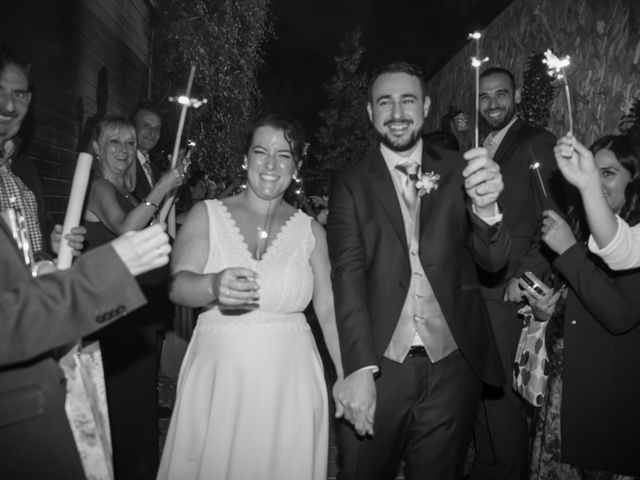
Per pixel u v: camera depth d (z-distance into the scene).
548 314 2.89
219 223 2.42
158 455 3.47
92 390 1.81
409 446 2.58
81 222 3.24
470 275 2.58
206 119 9.38
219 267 2.39
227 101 9.59
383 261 2.50
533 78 5.94
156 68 8.70
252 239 2.43
